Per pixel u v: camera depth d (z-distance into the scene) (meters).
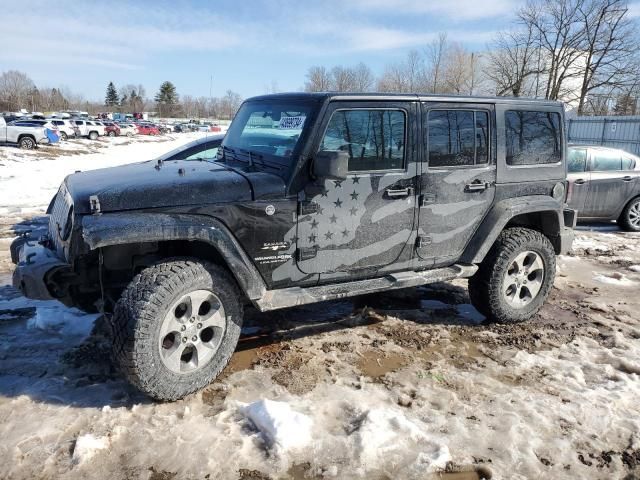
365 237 4.10
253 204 3.63
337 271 4.08
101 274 3.46
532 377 4.00
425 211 4.32
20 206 10.59
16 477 2.76
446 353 4.39
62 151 28.14
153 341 3.23
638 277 6.82
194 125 70.62
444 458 2.98
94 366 3.90
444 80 34.34
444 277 4.48
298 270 3.91
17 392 3.53
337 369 4.03
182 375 3.42
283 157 3.85
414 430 3.19
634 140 20.62
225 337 3.61
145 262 3.74
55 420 3.23
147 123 68.88
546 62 35.09
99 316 4.71
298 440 3.06
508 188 4.75
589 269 7.19
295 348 4.36
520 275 4.94
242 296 3.77
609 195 9.66
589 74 35.56
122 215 3.30
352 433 3.17
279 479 2.81
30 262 3.48
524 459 3.04
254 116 4.44
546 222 5.13
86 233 3.11
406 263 4.39
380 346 4.45
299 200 3.78
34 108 88.81
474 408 3.55
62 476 2.78
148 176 3.75
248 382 3.77
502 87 35.53
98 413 3.31
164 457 2.94
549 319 5.24
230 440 3.08
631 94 36.53
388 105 4.03
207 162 4.45
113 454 2.95
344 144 3.89
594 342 4.67
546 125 4.95
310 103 3.85
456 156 4.42
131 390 3.59
